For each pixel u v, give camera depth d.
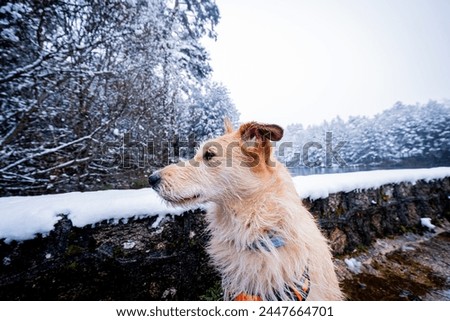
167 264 2.09
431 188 5.87
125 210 1.88
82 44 3.72
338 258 3.43
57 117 4.07
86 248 1.69
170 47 6.08
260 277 1.58
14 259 1.43
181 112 7.89
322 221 3.38
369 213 4.12
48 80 3.33
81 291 1.66
